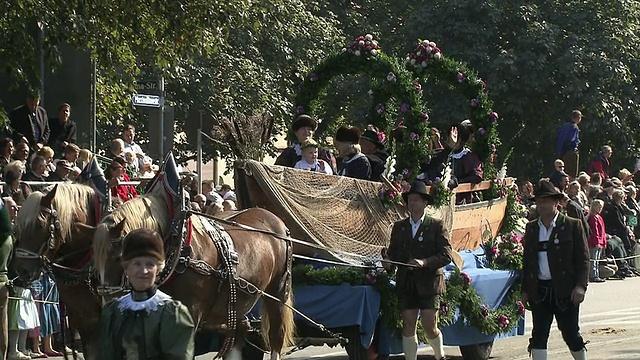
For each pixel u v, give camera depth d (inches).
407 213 629.0
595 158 1408.7
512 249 681.0
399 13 1824.6
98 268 418.3
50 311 671.1
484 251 683.4
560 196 538.0
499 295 661.3
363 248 597.3
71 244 469.1
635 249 1245.1
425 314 557.9
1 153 716.0
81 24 817.5
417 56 724.7
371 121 747.4
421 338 589.9
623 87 1695.4
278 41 1509.6
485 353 649.0
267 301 534.0
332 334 549.3
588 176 1330.0
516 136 1750.7
